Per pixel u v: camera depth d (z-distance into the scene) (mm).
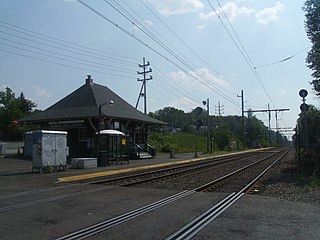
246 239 7445
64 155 24406
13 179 18906
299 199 12992
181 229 8211
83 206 11117
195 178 21078
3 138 93875
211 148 65250
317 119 31031
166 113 149500
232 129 127188
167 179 20500
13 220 9094
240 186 17078
